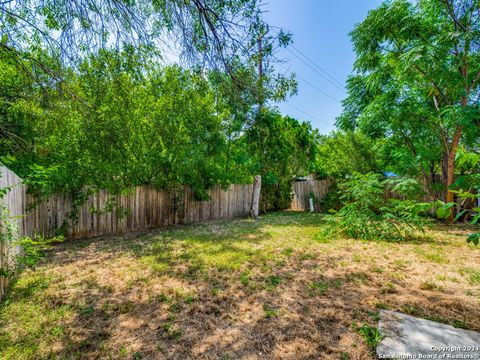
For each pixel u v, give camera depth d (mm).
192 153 6410
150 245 4656
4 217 2465
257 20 2639
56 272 3227
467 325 2018
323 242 4867
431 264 3541
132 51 2844
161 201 7047
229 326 2053
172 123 6336
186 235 5625
